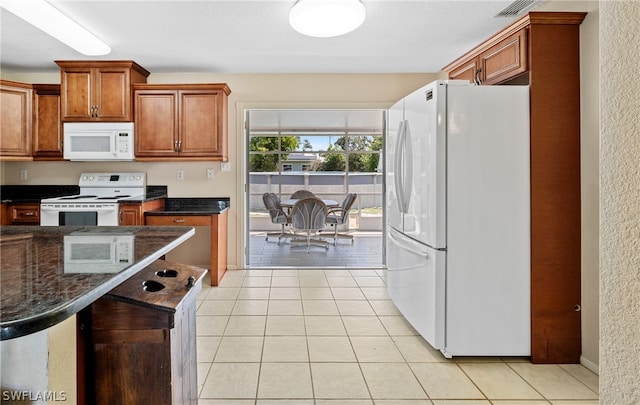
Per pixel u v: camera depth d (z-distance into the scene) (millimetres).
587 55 2062
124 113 3537
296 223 5566
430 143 2186
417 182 2379
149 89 3592
